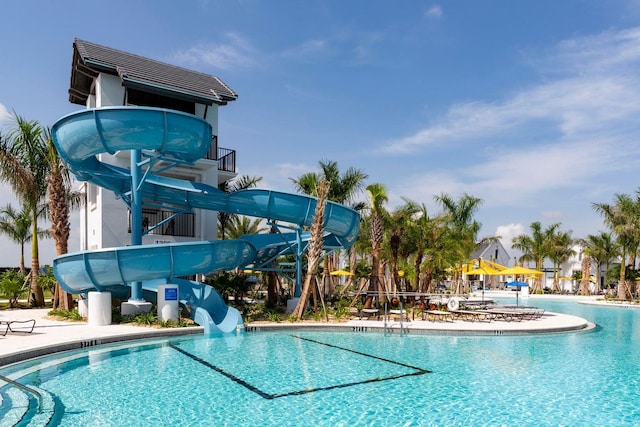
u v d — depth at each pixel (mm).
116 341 11953
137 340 12445
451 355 11148
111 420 6465
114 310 16094
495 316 18375
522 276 56125
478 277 57969
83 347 11180
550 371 9602
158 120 13664
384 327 14758
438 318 17812
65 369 9453
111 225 19375
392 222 22422
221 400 7457
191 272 15250
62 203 18938
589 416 6852
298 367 9789
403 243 23375
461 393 7969
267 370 9492
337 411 6969
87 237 23812
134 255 14180
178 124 13906
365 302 20125
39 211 22875
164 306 14289
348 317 17578
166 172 21078
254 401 7430
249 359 10555
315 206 18188
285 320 16297
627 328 17109
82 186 24266
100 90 19922
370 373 9320
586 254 45938
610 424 6527
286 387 8258
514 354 11391
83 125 13461
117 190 17281
